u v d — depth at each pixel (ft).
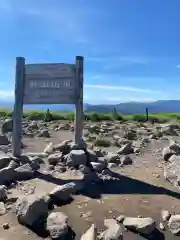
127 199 29.17
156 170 38.06
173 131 68.03
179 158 39.86
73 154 37.40
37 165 38.01
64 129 78.07
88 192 30.58
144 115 124.36
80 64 40.50
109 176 34.91
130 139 60.23
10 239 22.25
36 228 23.61
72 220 24.89
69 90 40.45
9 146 49.78
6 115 118.62
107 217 25.73
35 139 61.36
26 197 25.22
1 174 32.78
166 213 26.27
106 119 114.32
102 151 46.75
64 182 32.50
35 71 40.37
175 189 32.07
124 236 23.27
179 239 23.34
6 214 25.54
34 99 40.32
